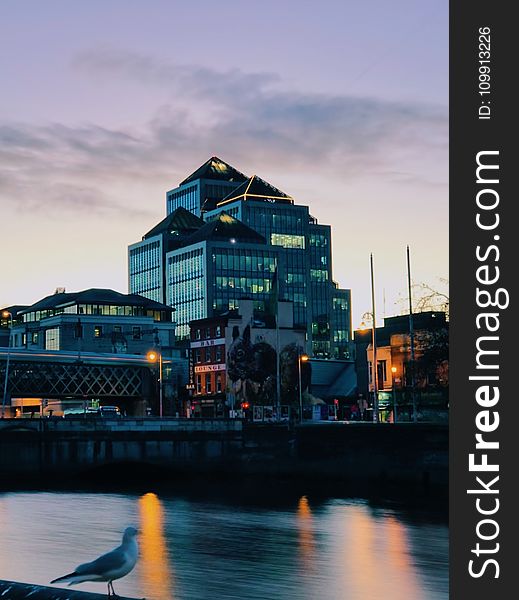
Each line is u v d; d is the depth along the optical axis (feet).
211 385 612.70
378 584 134.31
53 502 269.44
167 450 372.99
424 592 128.67
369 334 570.05
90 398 545.85
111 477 389.60
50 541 178.91
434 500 275.39
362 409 516.32
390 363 489.67
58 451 359.25
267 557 160.35
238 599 120.78
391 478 332.80
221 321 607.37
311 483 347.15
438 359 447.42
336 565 151.84
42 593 52.44
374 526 209.97
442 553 167.02
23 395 508.53
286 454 363.97
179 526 208.23
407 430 329.52
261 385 595.88
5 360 502.79
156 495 295.48
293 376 603.67
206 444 375.86
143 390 556.10
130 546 70.95
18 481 353.10
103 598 51.31
